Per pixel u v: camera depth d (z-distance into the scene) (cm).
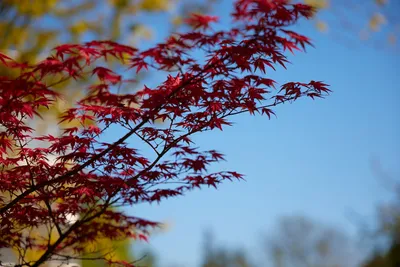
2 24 839
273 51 361
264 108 414
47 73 370
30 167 451
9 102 360
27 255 674
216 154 465
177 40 367
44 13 866
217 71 379
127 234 554
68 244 527
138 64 389
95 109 399
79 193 454
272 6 336
